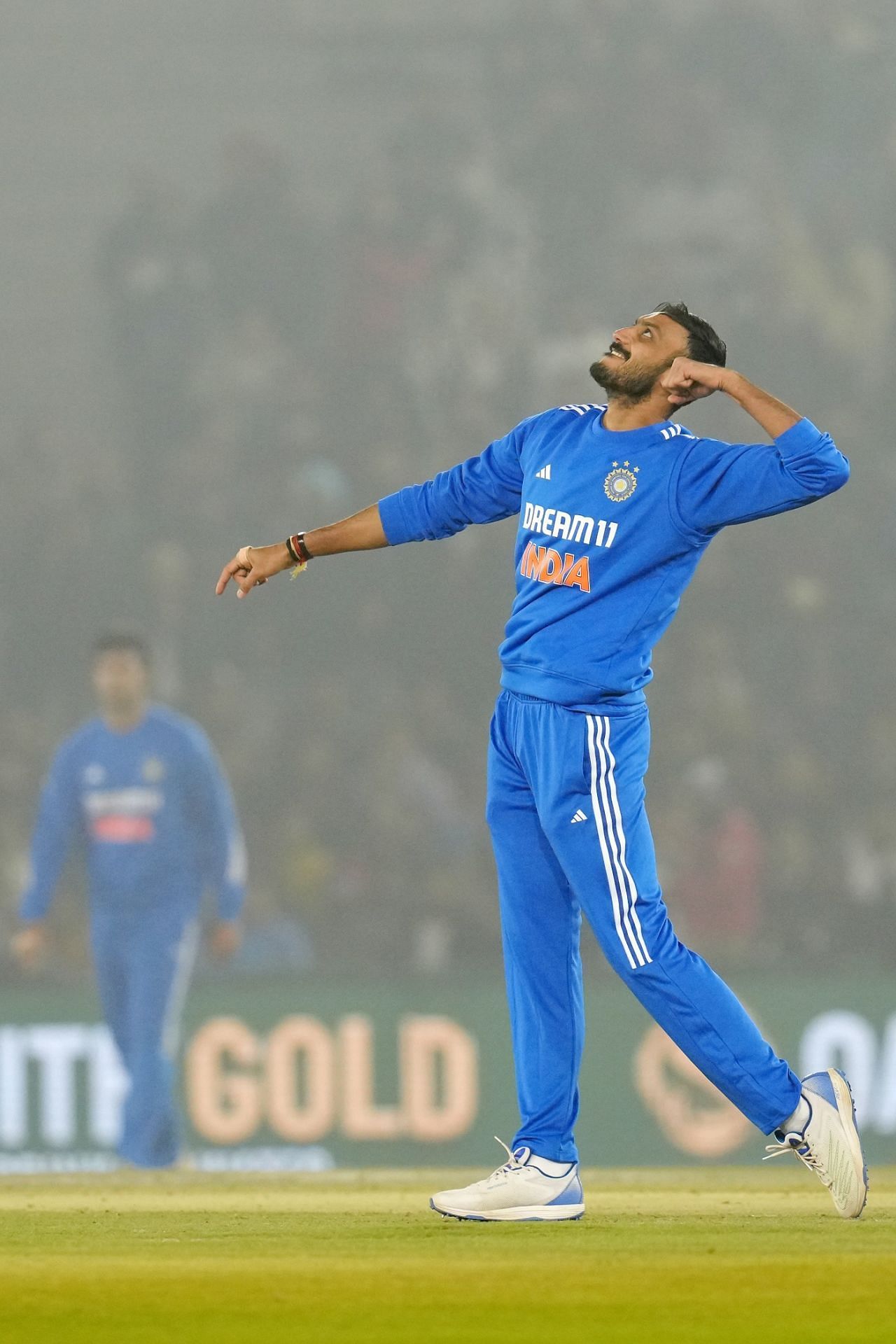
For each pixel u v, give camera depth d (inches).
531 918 457.1
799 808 1808.6
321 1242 382.9
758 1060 432.5
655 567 438.0
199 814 1100.5
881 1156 1318.9
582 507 439.8
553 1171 450.0
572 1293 304.8
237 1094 1299.2
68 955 1659.7
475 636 1923.0
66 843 1106.7
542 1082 454.9
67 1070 1300.4
